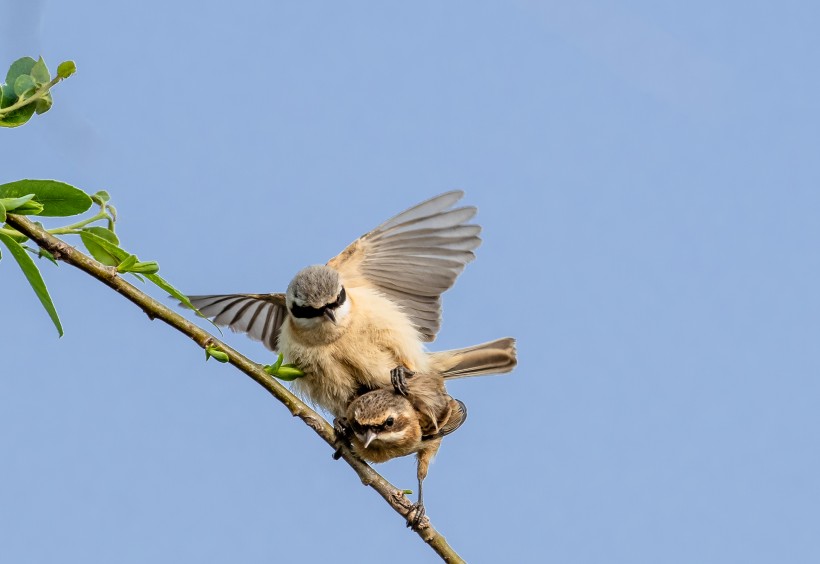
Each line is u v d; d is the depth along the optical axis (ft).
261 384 27.76
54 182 22.63
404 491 30.48
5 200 21.83
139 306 25.26
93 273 24.30
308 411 28.48
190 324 26.17
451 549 29.94
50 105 23.08
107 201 25.52
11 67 23.00
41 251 23.61
